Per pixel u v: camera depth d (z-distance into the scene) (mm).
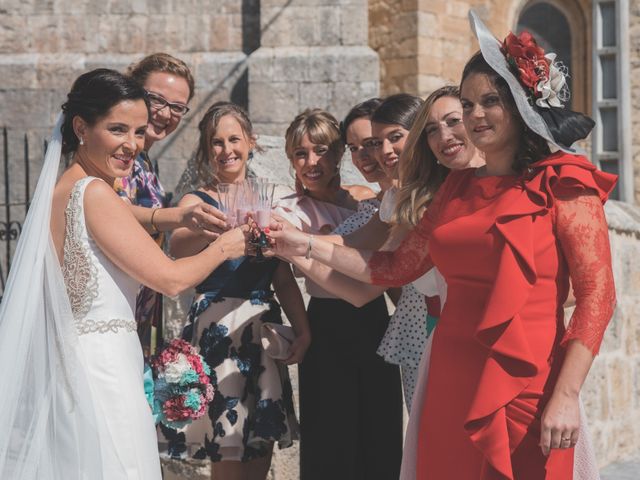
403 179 3029
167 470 4219
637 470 4680
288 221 3283
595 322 2312
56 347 2488
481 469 2455
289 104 10258
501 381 2355
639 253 5184
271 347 3268
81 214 2537
